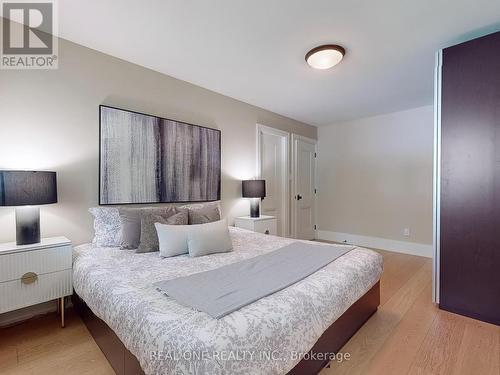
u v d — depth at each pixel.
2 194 1.61
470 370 1.44
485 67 1.90
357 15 1.81
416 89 3.14
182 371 0.89
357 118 4.45
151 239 2.06
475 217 1.97
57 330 1.82
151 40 2.13
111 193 2.35
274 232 3.52
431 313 2.08
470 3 1.67
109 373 1.41
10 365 1.48
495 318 1.90
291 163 4.41
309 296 1.30
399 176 4.08
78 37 2.10
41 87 2.01
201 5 1.71
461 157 2.02
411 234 3.97
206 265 1.73
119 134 2.40
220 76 2.81
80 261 1.83
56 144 2.07
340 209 4.75
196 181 3.00
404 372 1.43
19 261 1.67
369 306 1.97
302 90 3.20
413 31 1.98
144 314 1.09
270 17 1.83
